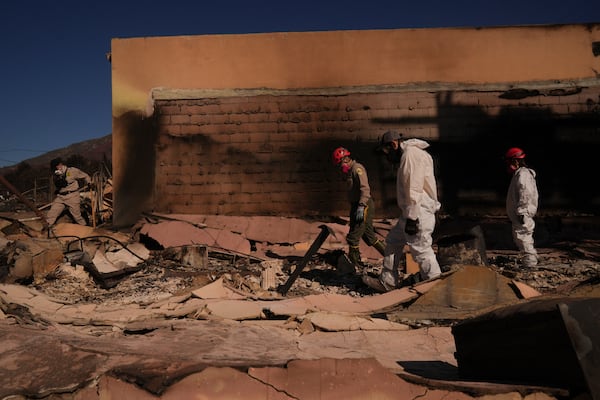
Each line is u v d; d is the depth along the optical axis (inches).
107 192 420.8
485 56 386.9
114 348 98.5
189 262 289.4
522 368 90.2
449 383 86.0
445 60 386.9
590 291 155.4
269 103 386.6
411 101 384.5
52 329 124.3
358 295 222.5
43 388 81.9
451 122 383.9
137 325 134.0
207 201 384.2
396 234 200.1
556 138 383.9
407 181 183.6
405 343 137.1
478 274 166.4
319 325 144.6
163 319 150.8
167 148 387.2
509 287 165.6
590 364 77.6
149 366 84.8
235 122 386.9
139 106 389.4
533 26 387.9
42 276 239.3
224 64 389.4
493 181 382.6
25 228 318.0
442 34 386.9
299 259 314.8
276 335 133.5
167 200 384.8
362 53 386.9
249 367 83.7
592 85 385.7
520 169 267.3
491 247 333.4
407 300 166.7
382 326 148.9
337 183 381.4
